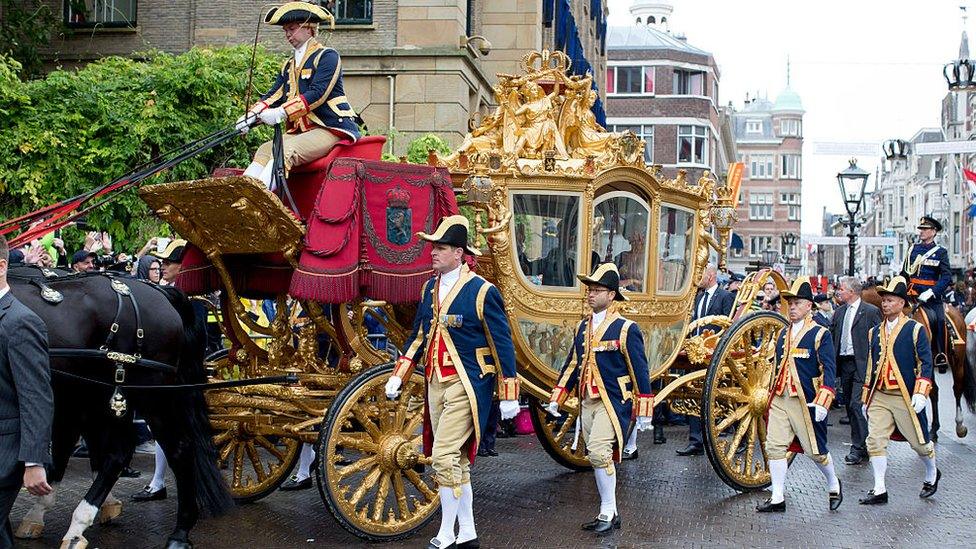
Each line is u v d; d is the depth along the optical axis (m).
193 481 7.81
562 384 8.94
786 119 132.12
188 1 20.39
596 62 37.28
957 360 14.44
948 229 60.34
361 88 19.58
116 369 7.47
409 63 19.44
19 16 19.00
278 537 8.34
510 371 7.88
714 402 10.36
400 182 8.62
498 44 23.11
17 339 6.14
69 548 7.35
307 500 9.70
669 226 10.89
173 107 15.17
